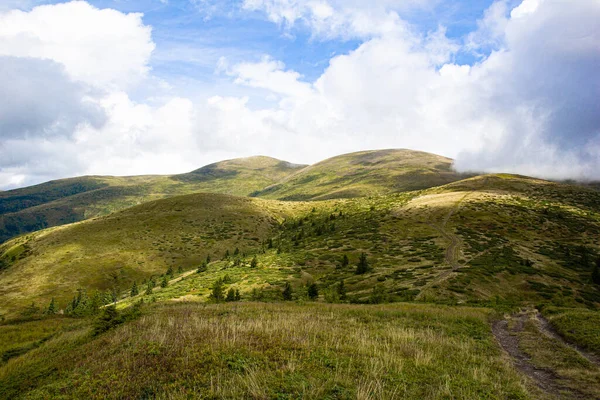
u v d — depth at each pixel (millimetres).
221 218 155625
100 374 10555
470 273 51500
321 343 13164
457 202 127125
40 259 111125
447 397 9102
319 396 8258
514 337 19594
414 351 13688
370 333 16750
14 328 31906
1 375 15812
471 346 16188
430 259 65500
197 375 9445
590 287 53375
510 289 48094
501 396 9805
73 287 95750
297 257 82062
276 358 10789
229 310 24406
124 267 108062
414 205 132125
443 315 24203
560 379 12312
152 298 57375
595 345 16047
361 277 57094
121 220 148375
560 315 23688
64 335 24984
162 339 13141
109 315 21141
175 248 124312
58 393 10078
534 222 100500
